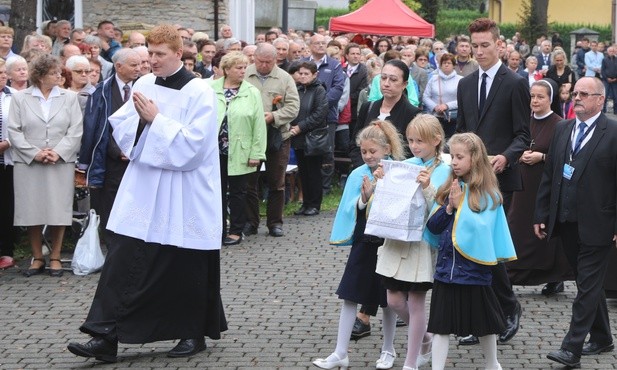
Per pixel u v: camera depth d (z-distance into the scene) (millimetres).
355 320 8500
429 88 16812
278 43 15578
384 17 25578
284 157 13219
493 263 7191
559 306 9914
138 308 7852
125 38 17734
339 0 66500
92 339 7883
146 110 7652
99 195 11297
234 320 9227
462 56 17688
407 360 7539
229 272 11172
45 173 10828
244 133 12383
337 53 17984
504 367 8000
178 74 7809
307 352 8305
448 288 7277
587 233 7941
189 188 7824
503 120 8844
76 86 12000
